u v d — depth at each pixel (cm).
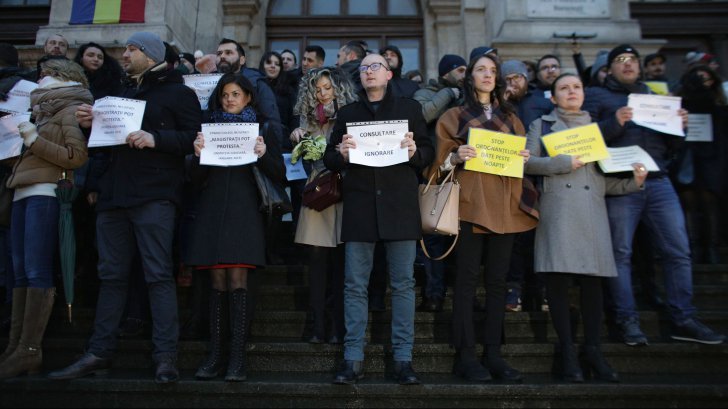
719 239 482
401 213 326
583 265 330
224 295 339
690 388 313
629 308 362
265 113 442
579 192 347
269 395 315
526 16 694
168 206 339
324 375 343
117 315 335
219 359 330
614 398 314
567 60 673
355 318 325
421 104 391
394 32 814
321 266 368
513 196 344
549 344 356
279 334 394
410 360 322
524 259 420
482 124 353
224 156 329
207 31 759
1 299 434
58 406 316
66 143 348
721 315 387
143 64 358
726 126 463
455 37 788
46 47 521
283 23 814
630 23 691
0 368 328
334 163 333
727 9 785
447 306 423
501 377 327
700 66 454
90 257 458
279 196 342
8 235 405
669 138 387
